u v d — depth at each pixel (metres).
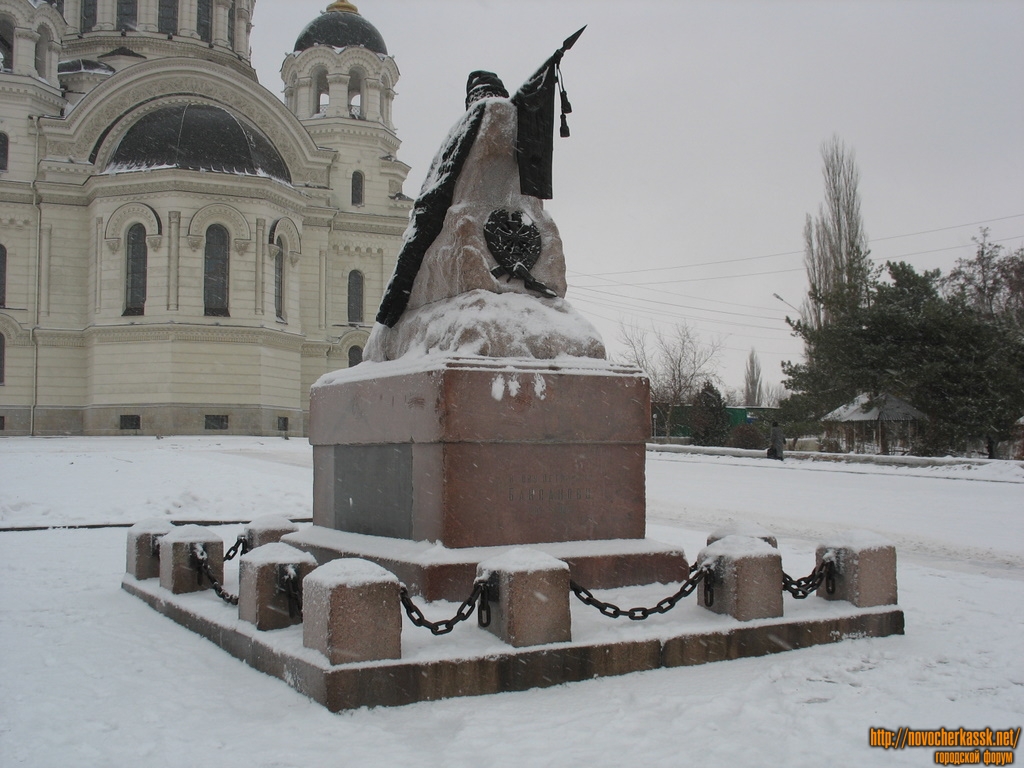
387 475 8.01
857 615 6.82
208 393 46.16
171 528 9.28
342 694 5.11
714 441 49.78
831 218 47.88
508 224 8.38
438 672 5.33
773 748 4.64
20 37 50.31
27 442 40.41
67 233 49.31
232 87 52.91
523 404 7.39
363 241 56.84
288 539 8.99
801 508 18.14
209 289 46.91
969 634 7.08
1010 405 31.30
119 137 50.31
